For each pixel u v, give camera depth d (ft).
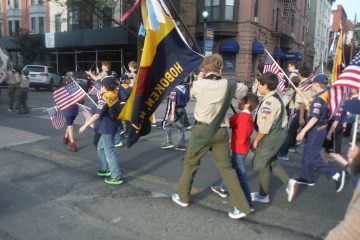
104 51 108.27
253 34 90.84
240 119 14.93
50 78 86.58
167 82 16.53
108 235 13.28
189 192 15.94
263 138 15.84
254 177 20.43
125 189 18.03
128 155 24.61
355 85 15.85
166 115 26.30
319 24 181.06
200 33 88.79
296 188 15.43
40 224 14.07
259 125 15.52
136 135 16.57
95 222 14.32
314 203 16.60
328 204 16.52
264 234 13.52
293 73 27.22
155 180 19.49
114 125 18.38
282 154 24.26
